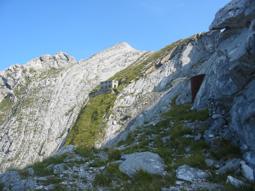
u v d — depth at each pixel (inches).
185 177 566.9
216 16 761.0
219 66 745.6
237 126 630.5
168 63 5221.5
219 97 733.3
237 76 620.4
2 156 6776.6
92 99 5915.4
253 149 569.0
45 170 672.4
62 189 574.2
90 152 791.1
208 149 669.9
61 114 7249.0
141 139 834.2
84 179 625.9
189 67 4527.6
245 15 674.8
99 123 4933.6
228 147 633.6
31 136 6924.2
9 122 7721.5
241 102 616.1
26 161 6254.9
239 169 560.1
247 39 565.3
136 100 4943.4
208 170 590.6
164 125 887.1
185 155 672.4
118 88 5856.3
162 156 668.7
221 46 757.3
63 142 5108.3
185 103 1222.9
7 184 625.0
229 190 504.1
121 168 626.8
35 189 583.2
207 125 766.5
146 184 559.5
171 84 4160.9
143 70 6151.6
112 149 803.4
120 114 4867.1
